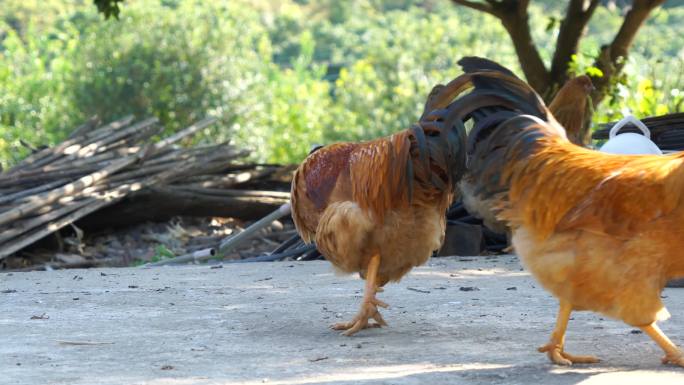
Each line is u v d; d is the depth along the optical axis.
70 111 32.91
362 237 7.51
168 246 16.88
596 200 5.94
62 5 55.31
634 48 26.86
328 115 35.69
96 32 33.81
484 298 9.44
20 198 16.19
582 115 14.26
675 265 5.97
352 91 36.47
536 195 6.27
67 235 17.30
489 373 6.19
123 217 17.62
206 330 8.00
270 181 20.14
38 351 7.20
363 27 63.72
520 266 11.93
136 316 8.73
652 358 6.65
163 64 33.09
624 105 18.78
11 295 10.22
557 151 6.33
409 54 37.59
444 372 6.25
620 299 5.94
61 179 17.27
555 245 6.10
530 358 6.70
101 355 7.03
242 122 33.34
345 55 59.94
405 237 7.54
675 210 5.79
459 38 38.75
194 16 34.72
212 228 18.22
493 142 6.65
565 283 6.09
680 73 19.30
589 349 6.98
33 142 31.08
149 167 18.28
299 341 7.51
